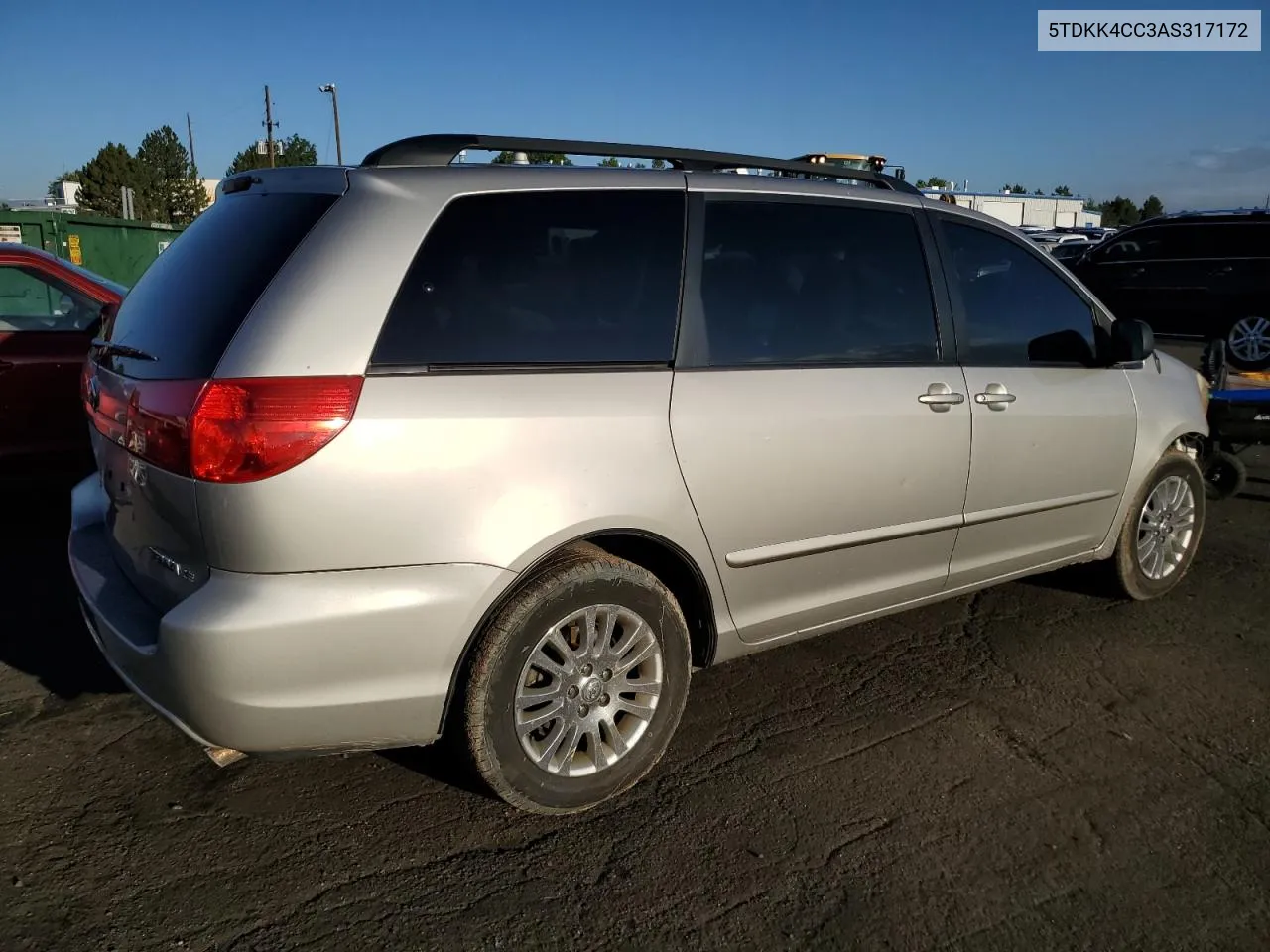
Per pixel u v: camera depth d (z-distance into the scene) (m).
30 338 5.23
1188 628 4.40
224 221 2.95
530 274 2.75
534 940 2.39
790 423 3.10
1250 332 12.43
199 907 2.46
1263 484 7.14
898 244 3.59
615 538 2.90
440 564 2.50
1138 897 2.60
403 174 2.68
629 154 3.14
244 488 2.31
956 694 3.72
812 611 3.38
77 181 70.25
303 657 2.39
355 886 2.56
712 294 3.06
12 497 5.96
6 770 3.04
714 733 3.41
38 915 2.41
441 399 2.50
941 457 3.54
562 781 2.82
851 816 2.93
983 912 2.53
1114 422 4.20
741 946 2.40
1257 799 3.07
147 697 2.55
